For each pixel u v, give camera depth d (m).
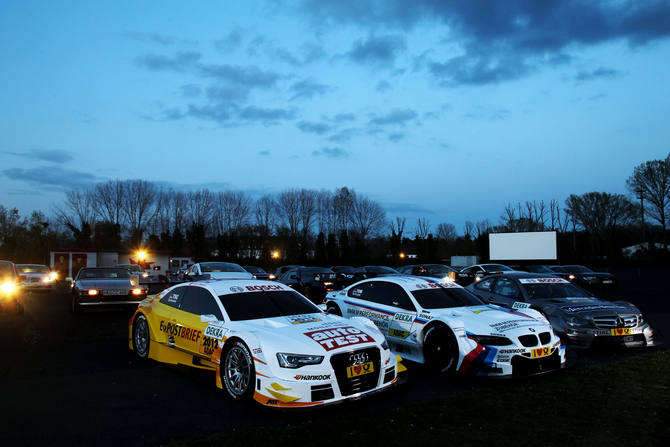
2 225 56.47
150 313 7.06
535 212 67.75
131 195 60.44
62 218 58.62
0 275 12.49
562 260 52.53
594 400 5.15
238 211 66.06
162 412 4.69
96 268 14.09
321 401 4.59
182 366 6.19
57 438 3.98
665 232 55.34
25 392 5.32
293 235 57.53
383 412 4.73
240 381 5.09
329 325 5.45
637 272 42.84
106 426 4.28
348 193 68.94
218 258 54.84
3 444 3.83
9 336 9.18
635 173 57.66
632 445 3.91
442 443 3.93
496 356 5.82
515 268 29.38
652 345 7.88
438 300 7.35
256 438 3.99
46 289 22.41
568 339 7.73
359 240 56.94
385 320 7.55
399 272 23.77
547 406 4.95
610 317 7.71
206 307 6.11
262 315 5.82
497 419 4.53
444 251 81.25
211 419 4.50
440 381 6.04
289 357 4.67
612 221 63.09
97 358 7.19
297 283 19.14
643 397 5.24
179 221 63.34
